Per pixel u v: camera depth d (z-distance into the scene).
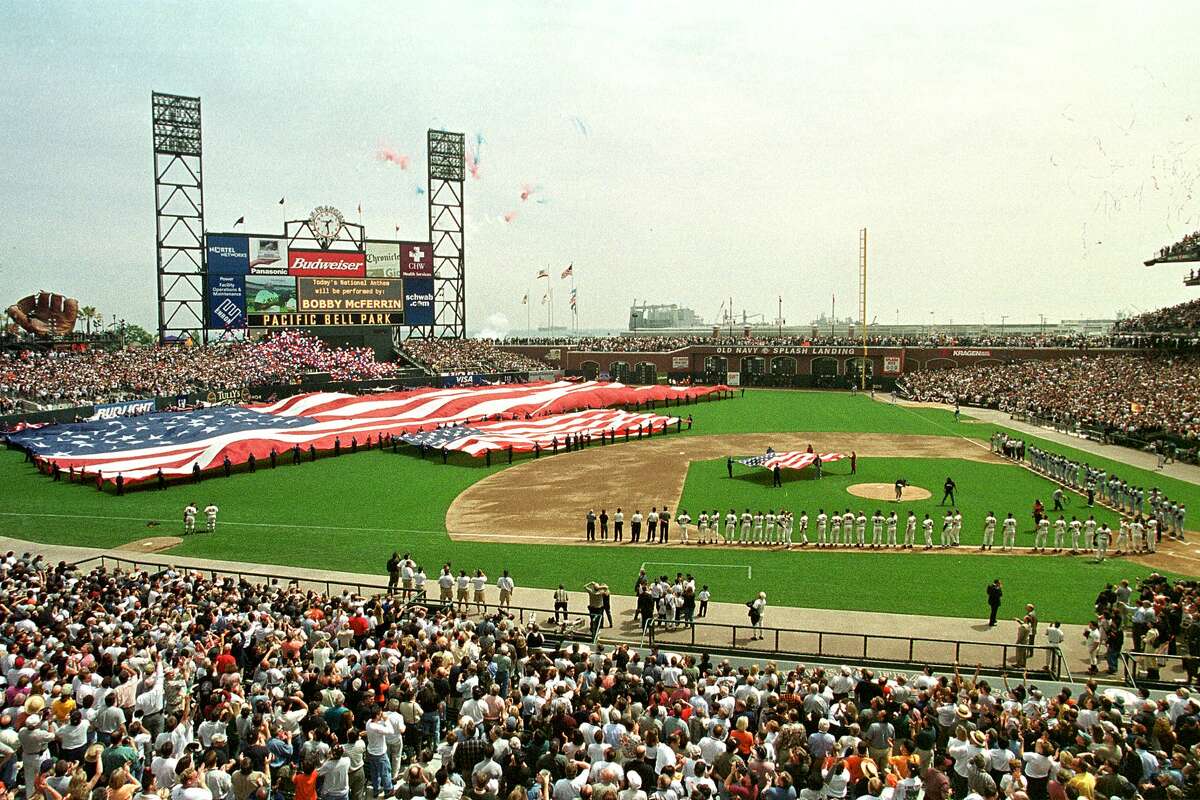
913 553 36.22
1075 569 33.47
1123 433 63.06
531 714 15.73
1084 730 15.45
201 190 92.06
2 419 63.00
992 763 14.23
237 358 88.62
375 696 16.83
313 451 60.31
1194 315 90.06
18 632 19.22
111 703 15.30
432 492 49.50
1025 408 80.88
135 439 57.56
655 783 12.82
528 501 47.16
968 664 23.80
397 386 92.31
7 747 13.82
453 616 24.12
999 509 43.50
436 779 13.39
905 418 83.06
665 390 94.75
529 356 131.62
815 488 49.59
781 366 120.00
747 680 17.84
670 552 36.84
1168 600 24.94
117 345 89.88
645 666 18.89
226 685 16.25
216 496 48.09
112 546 37.62
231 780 12.78
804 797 12.45
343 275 97.19
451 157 112.25
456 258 114.81
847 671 19.31
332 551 36.97
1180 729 15.52
